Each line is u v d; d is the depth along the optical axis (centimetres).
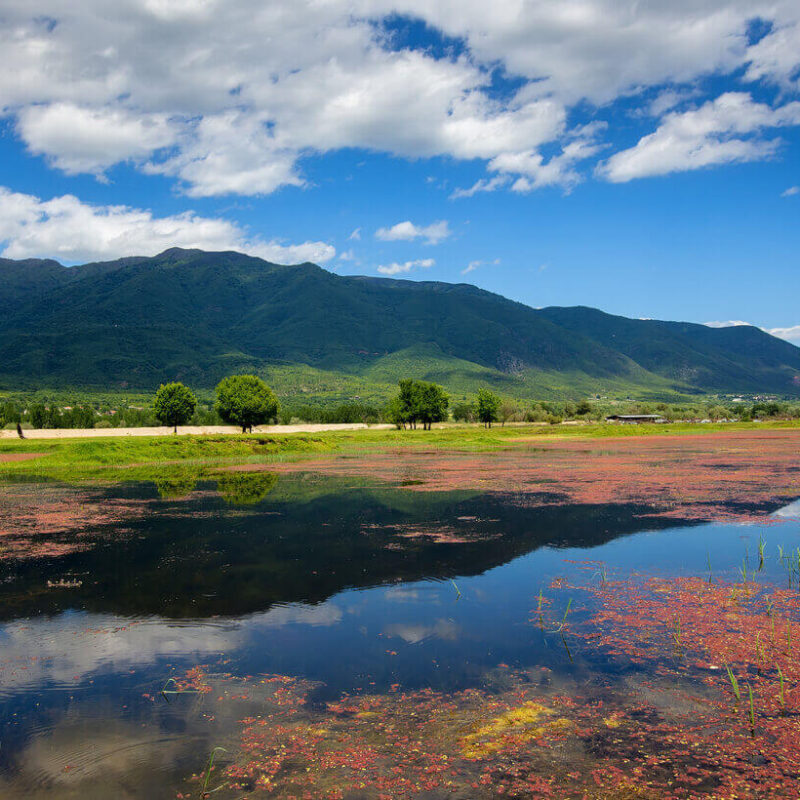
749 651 1241
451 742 907
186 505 3212
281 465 5619
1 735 935
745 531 2430
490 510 2950
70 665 1197
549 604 1551
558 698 1043
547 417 15625
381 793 784
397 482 4128
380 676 1133
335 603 1568
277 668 1173
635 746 892
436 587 1705
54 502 3350
